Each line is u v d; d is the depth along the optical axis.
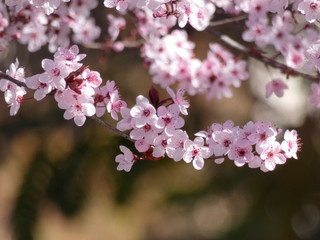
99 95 3.31
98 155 7.05
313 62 3.73
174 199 9.13
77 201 7.03
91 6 5.40
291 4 4.57
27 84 3.17
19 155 8.05
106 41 5.75
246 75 5.39
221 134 3.15
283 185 8.77
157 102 3.34
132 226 11.84
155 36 5.43
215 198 9.43
